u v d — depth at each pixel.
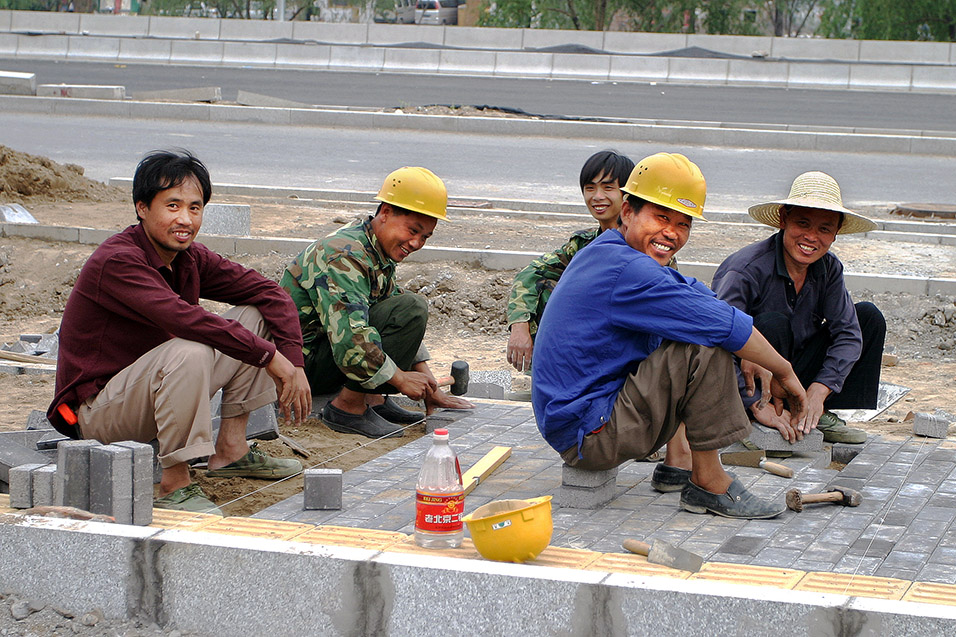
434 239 11.84
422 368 6.30
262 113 21.53
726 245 12.09
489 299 10.01
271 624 3.60
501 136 20.59
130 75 27.50
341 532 4.05
